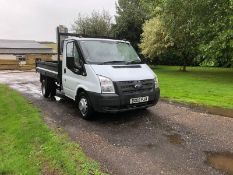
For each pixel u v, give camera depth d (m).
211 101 11.68
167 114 9.47
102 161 5.94
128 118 8.95
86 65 8.47
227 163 5.91
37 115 9.42
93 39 9.41
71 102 11.53
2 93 14.22
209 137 7.35
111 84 7.89
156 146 6.75
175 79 21.16
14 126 8.61
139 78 8.28
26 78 21.17
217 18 19.45
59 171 5.59
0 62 30.23
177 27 22.53
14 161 6.30
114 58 8.98
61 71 10.26
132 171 5.54
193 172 5.52
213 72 28.94
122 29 39.19
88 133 7.62
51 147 6.66
